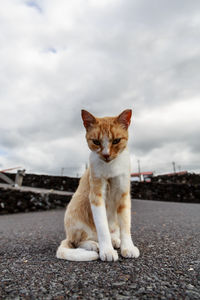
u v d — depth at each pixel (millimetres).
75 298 288
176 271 380
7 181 3387
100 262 447
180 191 3031
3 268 434
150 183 3326
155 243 609
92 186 520
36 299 289
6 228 1138
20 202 2217
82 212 554
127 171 539
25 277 376
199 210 1684
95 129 566
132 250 477
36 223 1334
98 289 314
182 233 748
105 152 513
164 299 277
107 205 553
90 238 554
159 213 1558
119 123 589
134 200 2994
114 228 585
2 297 298
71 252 482
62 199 2654
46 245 666
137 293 296
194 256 468
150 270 388
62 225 1199
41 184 3596
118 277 357
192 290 302
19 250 603
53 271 402
